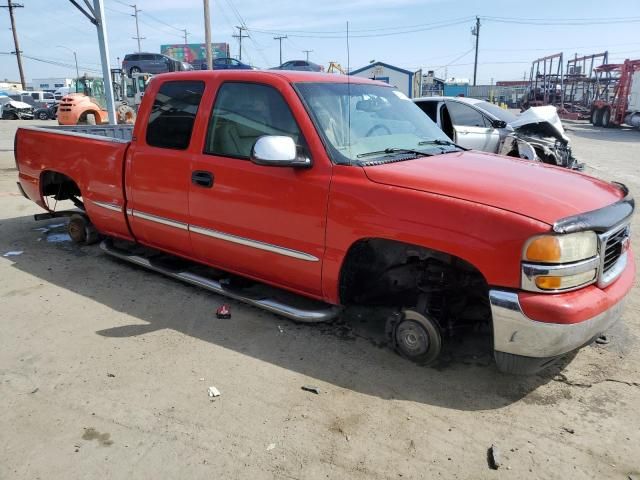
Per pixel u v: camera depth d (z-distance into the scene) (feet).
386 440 8.80
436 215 9.52
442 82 160.97
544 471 8.12
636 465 8.24
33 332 12.43
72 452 8.44
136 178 14.53
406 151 11.96
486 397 10.01
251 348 11.77
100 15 39.14
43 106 145.89
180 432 8.93
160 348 11.73
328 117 11.56
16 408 9.54
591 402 9.85
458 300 11.07
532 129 31.19
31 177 18.71
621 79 88.63
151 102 14.24
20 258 17.70
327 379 10.57
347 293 11.59
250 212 12.05
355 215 10.39
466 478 7.98
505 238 8.88
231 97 12.56
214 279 14.43
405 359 11.28
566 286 8.89
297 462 8.28
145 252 17.03
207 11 76.64
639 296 14.80
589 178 11.42
